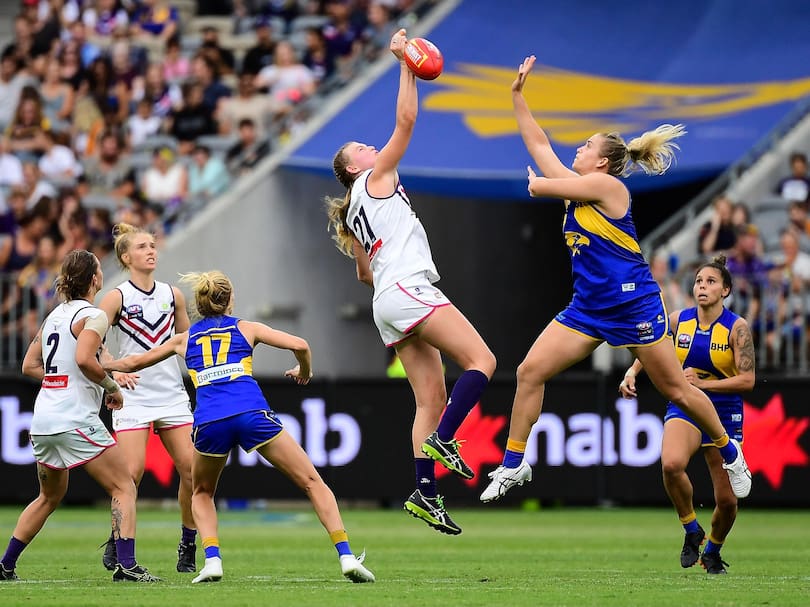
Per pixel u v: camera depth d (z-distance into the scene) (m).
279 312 69.19
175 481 55.84
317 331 69.94
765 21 75.75
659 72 73.44
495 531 48.00
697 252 62.09
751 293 56.38
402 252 27.20
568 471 55.25
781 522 51.78
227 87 80.94
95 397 28.11
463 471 26.89
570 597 24.86
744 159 65.69
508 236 74.81
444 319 26.95
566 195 27.20
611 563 34.78
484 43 75.94
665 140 28.67
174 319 32.22
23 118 81.94
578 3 78.25
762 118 67.56
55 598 24.47
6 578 28.55
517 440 27.94
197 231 68.50
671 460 30.05
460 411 26.64
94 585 27.27
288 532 47.22
